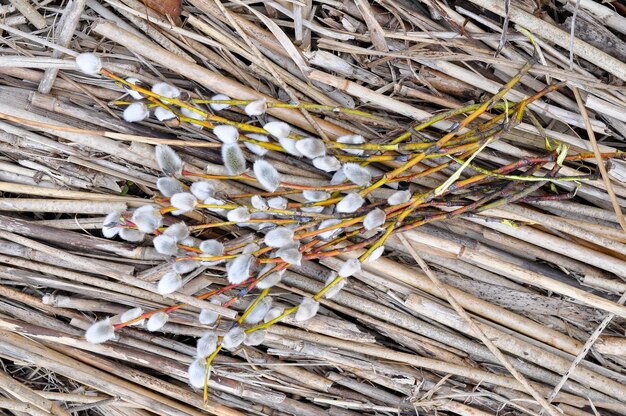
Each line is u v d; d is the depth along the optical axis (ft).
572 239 4.01
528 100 3.82
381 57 3.92
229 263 3.89
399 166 3.93
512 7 3.80
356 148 3.80
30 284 4.03
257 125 3.99
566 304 4.04
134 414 4.11
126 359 4.02
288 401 4.09
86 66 3.80
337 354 4.04
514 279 4.06
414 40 3.86
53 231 3.99
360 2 3.82
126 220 3.87
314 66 3.93
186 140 3.96
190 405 4.09
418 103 3.98
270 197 3.93
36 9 3.95
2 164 4.00
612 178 3.92
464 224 4.01
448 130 3.88
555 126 3.95
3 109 3.91
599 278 4.00
